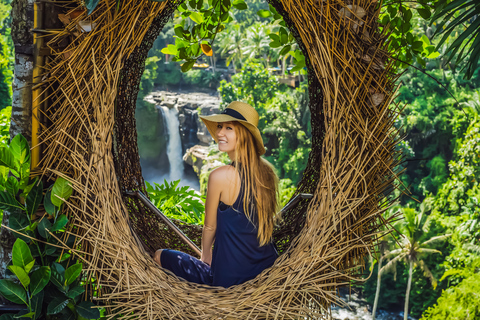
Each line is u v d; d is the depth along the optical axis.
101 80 1.77
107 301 1.79
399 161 1.79
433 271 25.11
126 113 2.57
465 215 24.22
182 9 3.06
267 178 2.05
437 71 32.38
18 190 1.83
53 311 1.71
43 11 1.78
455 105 31.25
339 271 1.77
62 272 1.75
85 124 1.78
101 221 1.75
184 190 3.74
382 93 1.79
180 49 3.10
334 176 1.77
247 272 1.97
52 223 1.84
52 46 1.79
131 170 2.72
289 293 1.75
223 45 44.72
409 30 2.51
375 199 1.79
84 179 1.80
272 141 34.94
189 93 48.94
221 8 3.04
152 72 47.47
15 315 1.71
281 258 1.90
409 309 25.50
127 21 1.79
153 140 41.34
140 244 1.97
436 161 30.72
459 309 20.56
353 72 1.77
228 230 1.98
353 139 1.80
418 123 30.78
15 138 1.77
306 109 33.81
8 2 36.12
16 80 1.94
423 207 23.45
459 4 1.99
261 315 1.75
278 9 2.27
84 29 1.75
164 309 1.75
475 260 22.47
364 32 1.79
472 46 1.98
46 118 1.82
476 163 25.28
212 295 1.84
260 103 34.97
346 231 1.77
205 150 38.19
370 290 26.03
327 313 1.73
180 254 2.15
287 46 3.18
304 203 2.56
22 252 1.69
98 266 1.79
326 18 1.77
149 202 2.52
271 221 2.03
